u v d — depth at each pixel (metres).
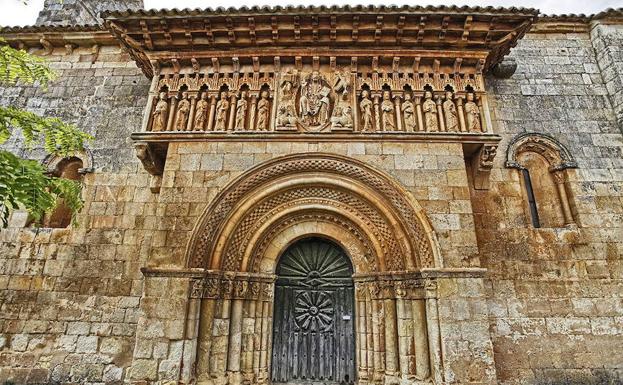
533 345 8.89
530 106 10.93
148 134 9.02
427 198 8.54
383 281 8.62
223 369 7.98
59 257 9.95
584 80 11.30
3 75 6.77
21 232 10.22
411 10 8.86
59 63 12.23
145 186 10.47
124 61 12.21
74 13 13.91
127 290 9.61
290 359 8.82
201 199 8.59
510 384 8.59
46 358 9.14
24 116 6.41
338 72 9.66
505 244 9.57
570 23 11.86
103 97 11.69
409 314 8.26
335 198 9.16
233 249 8.76
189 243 8.18
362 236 9.12
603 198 10.01
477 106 9.38
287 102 9.34
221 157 8.95
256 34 9.37
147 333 7.60
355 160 8.84
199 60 9.68
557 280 9.34
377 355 8.36
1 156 5.12
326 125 9.18
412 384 7.71
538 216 10.14
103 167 10.73
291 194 9.16
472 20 9.02
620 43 11.34
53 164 10.97
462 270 7.90
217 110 9.40
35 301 9.59
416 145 9.01
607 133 10.63
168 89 9.62
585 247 9.59
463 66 9.68
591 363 8.77
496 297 9.17
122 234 10.05
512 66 10.92
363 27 9.16
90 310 9.49
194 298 7.95
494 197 9.94
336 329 9.03
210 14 9.00
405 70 9.68
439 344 7.59
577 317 9.09
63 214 10.80
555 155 10.48
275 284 9.34
